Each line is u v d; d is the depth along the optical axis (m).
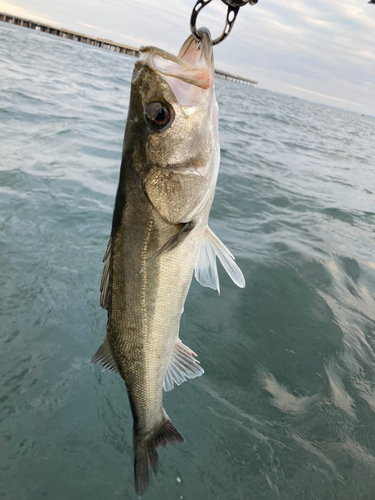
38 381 3.16
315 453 2.92
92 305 3.95
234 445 2.91
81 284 4.18
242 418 3.11
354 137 31.06
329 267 5.34
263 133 16.80
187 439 2.91
